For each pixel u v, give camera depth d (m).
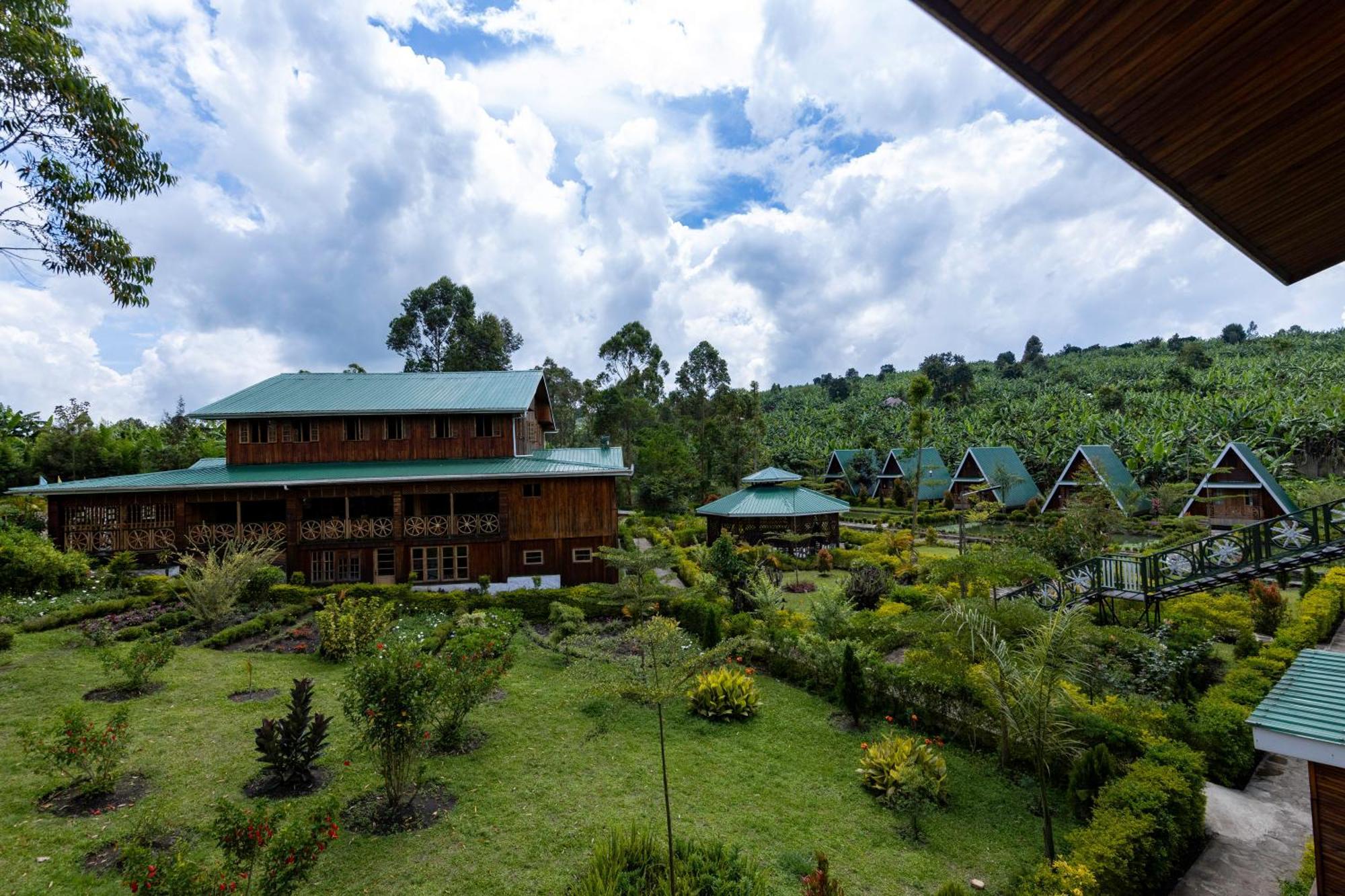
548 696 13.31
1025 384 95.69
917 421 33.12
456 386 27.89
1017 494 46.09
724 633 16.73
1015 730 9.85
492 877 7.54
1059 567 21.02
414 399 26.16
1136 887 7.27
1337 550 13.08
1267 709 6.54
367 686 8.65
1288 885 7.16
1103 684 11.48
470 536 23.41
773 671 15.05
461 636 14.98
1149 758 9.15
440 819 8.71
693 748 11.17
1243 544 14.57
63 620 16.89
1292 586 22.47
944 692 11.65
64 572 19.73
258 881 6.81
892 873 7.89
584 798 9.39
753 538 32.06
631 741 11.38
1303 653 7.87
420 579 23.75
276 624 17.70
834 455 60.69
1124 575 16.31
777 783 10.04
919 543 34.91
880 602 20.38
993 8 2.98
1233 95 3.53
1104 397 64.12
